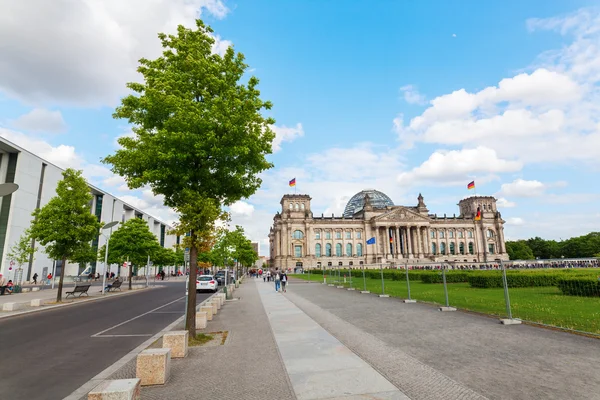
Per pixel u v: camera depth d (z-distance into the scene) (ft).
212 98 49.83
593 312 54.24
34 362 35.94
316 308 72.84
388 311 64.64
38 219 99.96
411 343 39.01
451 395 23.93
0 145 181.88
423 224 469.98
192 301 46.11
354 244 471.21
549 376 27.07
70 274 245.45
